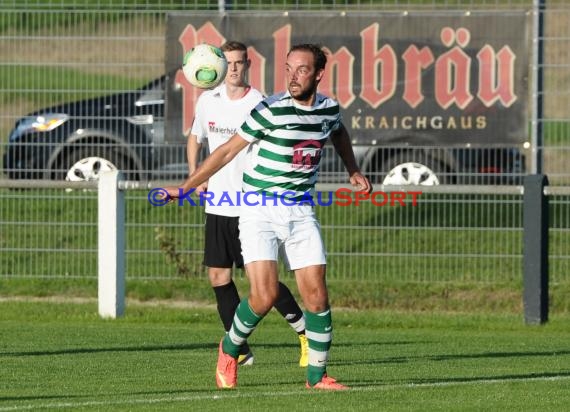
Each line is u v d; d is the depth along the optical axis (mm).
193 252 50594
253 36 50219
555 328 45219
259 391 27562
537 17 49094
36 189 50062
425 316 47156
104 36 51281
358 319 46594
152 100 50688
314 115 27078
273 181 27328
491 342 41125
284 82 50219
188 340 40438
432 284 49500
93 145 50031
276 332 43875
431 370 32531
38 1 52281
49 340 40031
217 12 50281
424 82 49938
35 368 32500
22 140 51156
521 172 49750
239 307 27938
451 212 49562
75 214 51031
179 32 50312
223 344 28516
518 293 48688
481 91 49656
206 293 49938
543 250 45406
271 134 27094
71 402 25719
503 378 30609
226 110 34500
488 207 49344
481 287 49062
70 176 50812
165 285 50375
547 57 49188
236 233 34188
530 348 39062
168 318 46812
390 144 50156
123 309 47438
